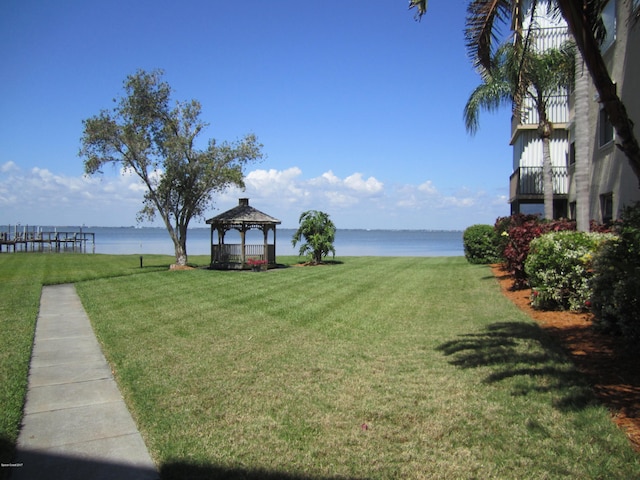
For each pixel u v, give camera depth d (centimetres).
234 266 2167
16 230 4375
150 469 374
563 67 1543
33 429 450
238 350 721
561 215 2059
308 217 2422
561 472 346
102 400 531
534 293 977
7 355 702
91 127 2019
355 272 1916
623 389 499
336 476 354
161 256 3378
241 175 2180
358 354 688
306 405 493
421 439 410
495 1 704
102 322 959
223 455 389
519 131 2095
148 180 2158
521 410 459
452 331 815
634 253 602
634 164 461
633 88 1117
